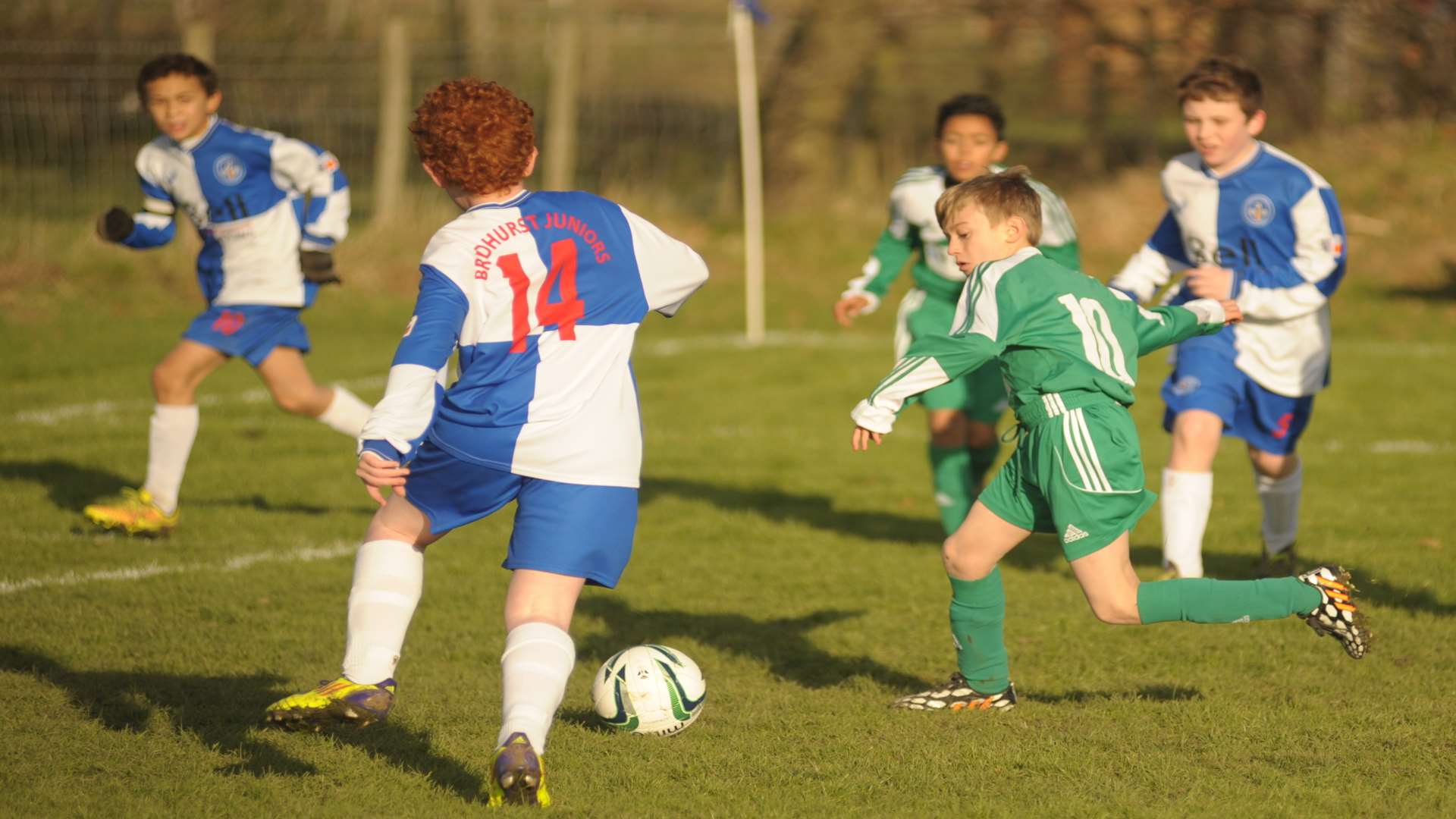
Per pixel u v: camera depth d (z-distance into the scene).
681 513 29.00
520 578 13.25
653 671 15.47
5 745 15.00
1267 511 23.34
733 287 63.25
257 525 26.98
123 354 45.44
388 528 14.00
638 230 13.66
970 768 14.48
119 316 51.84
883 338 53.16
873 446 36.22
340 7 87.88
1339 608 15.27
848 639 20.23
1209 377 21.72
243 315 25.14
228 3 83.94
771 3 88.12
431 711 16.47
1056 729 15.80
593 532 13.05
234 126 24.92
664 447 35.62
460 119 13.12
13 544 24.94
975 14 78.44
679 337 53.06
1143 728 15.78
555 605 13.14
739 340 52.34
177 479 25.56
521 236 13.13
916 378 14.73
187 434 25.39
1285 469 22.88
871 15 78.19
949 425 23.83
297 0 86.50
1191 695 17.19
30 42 77.06
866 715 16.38
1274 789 13.77
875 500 30.42
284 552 24.95
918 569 24.52
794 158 78.31
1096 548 14.94
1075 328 14.86
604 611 21.83
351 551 25.09
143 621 20.38
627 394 13.41
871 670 18.80
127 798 13.49
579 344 13.20
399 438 12.20
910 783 14.05
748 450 35.47
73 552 24.50
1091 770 14.37
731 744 15.28
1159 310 15.87
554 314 13.13
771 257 68.56
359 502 29.23
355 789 13.80
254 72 76.31
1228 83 21.11
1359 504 28.72
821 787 13.91
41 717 16.02
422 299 12.81
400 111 62.81
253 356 25.28
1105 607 15.08
